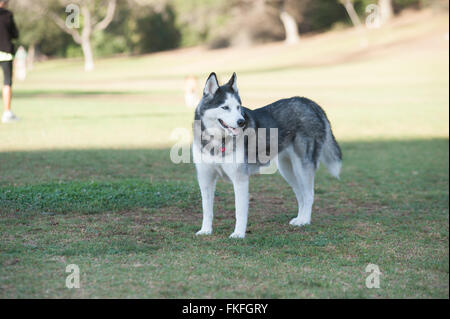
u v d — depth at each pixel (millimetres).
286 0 54062
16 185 7262
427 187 8781
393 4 58875
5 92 13141
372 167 10398
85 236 5242
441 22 46156
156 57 59031
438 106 20438
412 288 4176
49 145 10859
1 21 11953
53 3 50438
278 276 4305
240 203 5504
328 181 9039
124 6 58469
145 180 8016
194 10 59406
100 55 69750
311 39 54156
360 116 17938
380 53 39406
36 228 5414
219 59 49312
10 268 4219
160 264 4496
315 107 6371
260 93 24312
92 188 7043
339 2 58312
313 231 5883
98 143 11562
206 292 3918
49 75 44531
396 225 6297
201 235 5516
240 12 58531
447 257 5031
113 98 22531
